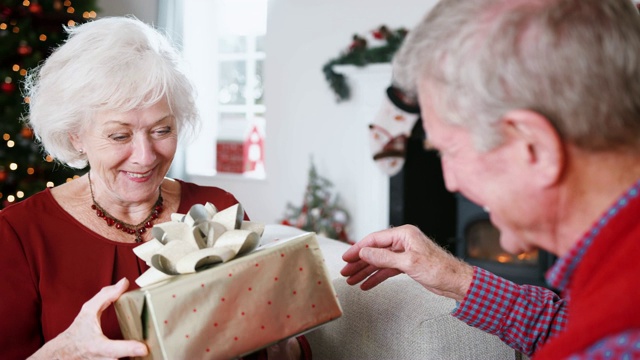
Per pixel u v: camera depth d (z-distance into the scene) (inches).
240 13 205.0
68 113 48.5
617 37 21.9
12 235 49.6
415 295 52.2
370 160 165.8
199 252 38.2
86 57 47.9
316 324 40.7
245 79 206.2
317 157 182.1
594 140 22.2
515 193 23.9
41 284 49.1
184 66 54.3
